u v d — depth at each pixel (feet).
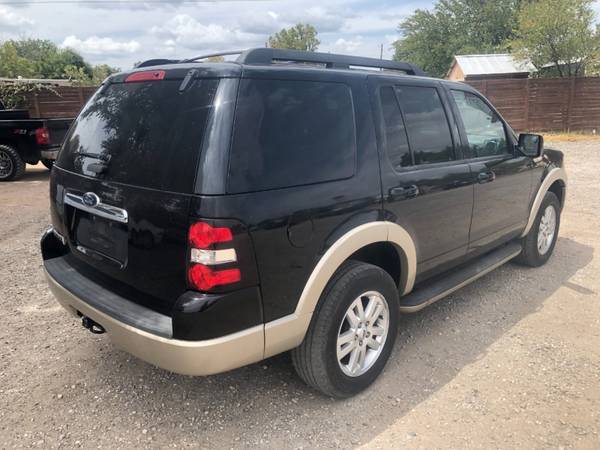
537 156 14.66
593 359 11.50
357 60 11.14
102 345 12.22
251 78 8.36
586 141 56.49
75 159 10.17
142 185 8.46
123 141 9.11
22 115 37.29
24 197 29.35
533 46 74.38
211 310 7.72
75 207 10.02
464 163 12.60
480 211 13.25
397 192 10.37
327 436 9.09
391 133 10.62
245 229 7.85
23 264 17.79
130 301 9.09
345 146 9.57
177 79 8.70
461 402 10.01
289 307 8.66
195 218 7.64
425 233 11.41
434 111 12.02
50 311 14.05
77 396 10.23
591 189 29.55
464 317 13.67
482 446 8.78
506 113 63.72
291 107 8.83
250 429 9.28
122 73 10.24
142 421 9.50
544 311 14.01
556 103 63.36
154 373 11.05
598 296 14.94
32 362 11.44
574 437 8.98
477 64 87.66
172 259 8.05
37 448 8.76
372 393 10.34
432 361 11.50
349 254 9.34
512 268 17.33
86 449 8.77
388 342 10.73
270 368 11.26
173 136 8.28
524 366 11.25
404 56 150.30
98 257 9.62
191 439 9.02
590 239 20.40
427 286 12.39
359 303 9.91
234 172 7.84
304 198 8.64
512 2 130.41
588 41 71.97
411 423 9.41
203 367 7.91
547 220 17.29
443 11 139.23
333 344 9.43
